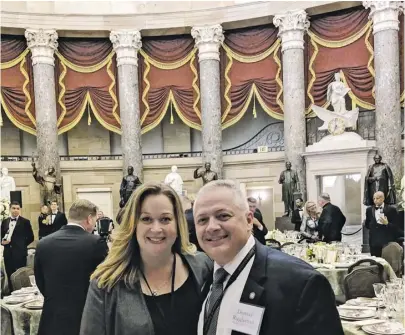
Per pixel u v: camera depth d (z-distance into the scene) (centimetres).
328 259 619
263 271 176
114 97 1479
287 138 1352
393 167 1209
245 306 172
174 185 1352
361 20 1319
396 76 1223
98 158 1520
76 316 330
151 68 1495
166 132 1588
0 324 416
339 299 551
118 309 197
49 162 1390
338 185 1301
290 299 164
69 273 333
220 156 1427
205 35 1430
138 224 206
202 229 185
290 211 1262
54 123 1408
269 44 1428
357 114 1280
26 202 1442
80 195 1502
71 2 1432
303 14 1344
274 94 1420
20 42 1429
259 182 1466
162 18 1451
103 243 349
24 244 792
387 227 678
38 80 1398
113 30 1446
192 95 1479
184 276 214
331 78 1359
